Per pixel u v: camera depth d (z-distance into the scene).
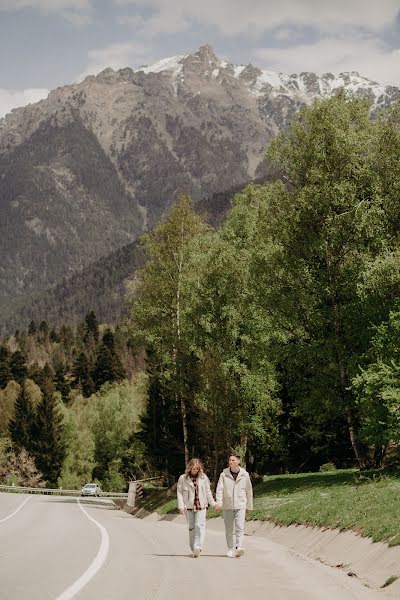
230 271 40.28
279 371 41.84
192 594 10.22
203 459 51.91
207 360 40.22
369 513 18.08
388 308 32.16
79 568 12.68
